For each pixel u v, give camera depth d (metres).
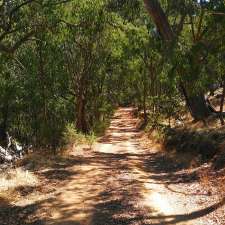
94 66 40.59
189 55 12.95
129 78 58.09
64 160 22.28
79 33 33.12
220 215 11.37
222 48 12.98
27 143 36.47
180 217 11.62
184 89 27.06
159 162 23.09
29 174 17.30
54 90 33.06
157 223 11.16
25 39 24.03
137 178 17.69
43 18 23.38
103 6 28.67
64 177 17.64
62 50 35.81
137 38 35.38
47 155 23.17
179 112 36.09
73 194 14.59
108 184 16.33
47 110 31.23
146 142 36.66
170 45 13.27
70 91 40.44
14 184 15.60
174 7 19.05
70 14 25.28
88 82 42.09
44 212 12.39
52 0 22.52
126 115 85.44
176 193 14.61
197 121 27.14
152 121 43.75
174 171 19.47
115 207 12.81
